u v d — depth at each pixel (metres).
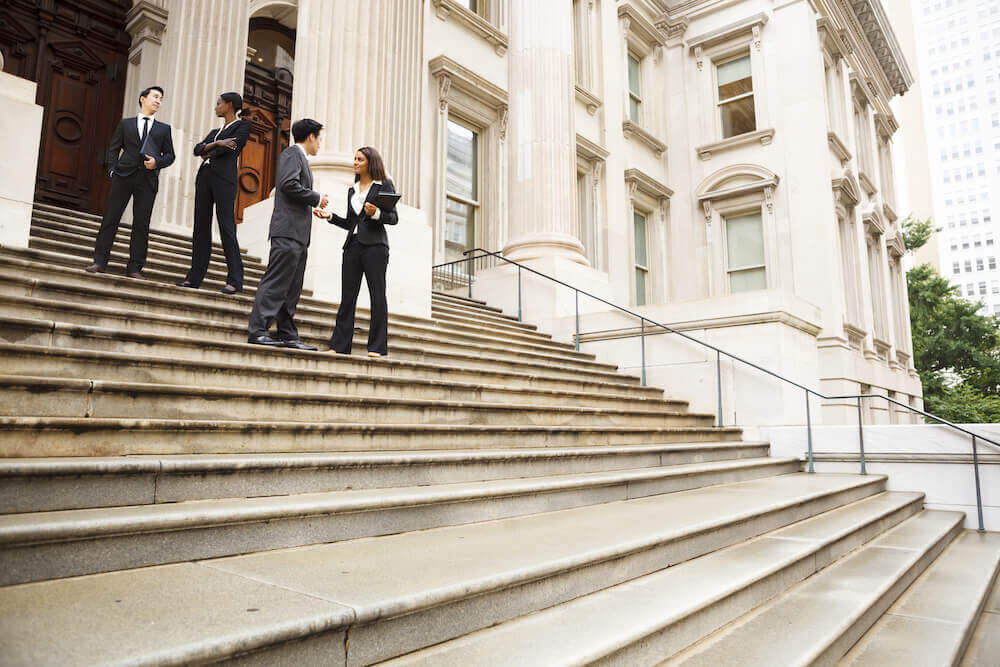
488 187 14.31
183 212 9.93
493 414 5.71
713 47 19.12
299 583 2.19
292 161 5.35
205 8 10.74
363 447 4.11
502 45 15.02
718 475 6.17
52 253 5.29
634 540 3.20
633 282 17.61
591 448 5.66
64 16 10.07
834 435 8.30
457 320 9.16
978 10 100.94
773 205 17.20
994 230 96.62
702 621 2.80
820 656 2.71
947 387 30.78
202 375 4.11
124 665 1.44
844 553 4.75
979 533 6.87
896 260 24.89
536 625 2.41
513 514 3.85
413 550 2.80
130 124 5.50
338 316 5.79
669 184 19.30
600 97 17.42
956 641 3.38
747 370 9.25
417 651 2.10
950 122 102.19
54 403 3.18
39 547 2.08
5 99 5.58
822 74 17.25
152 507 2.60
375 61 8.68
